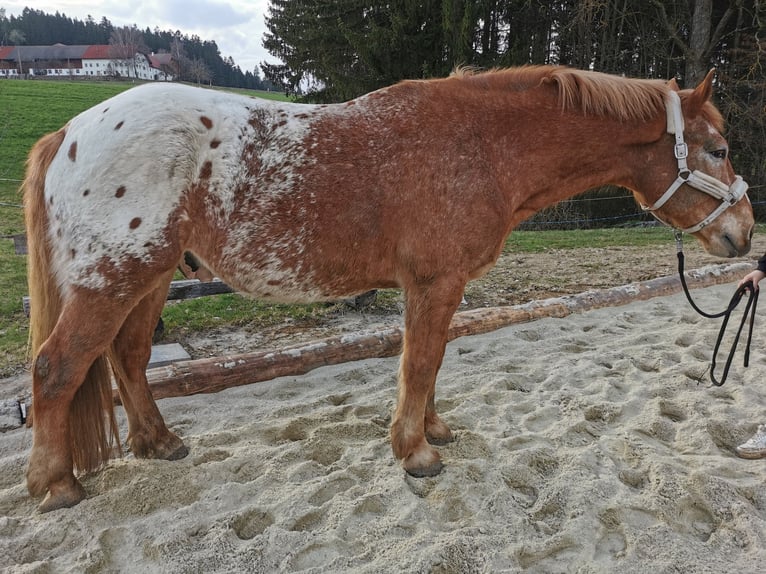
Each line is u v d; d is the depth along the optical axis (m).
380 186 2.50
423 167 2.53
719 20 15.31
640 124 2.77
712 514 2.51
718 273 6.35
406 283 2.65
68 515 2.43
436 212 2.54
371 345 4.32
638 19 15.12
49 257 2.41
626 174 2.91
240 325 5.32
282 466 2.84
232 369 3.79
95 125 2.38
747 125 14.50
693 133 2.75
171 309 5.63
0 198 12.92
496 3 15.20
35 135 21.03
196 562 2.17
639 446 2.99
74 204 2.32
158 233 2.34
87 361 2.38
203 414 3.42
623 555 2.27
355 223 2.49
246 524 2.45
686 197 2.82
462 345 4.60
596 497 2.58
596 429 3.26
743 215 2.79
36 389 2.37
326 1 16.67
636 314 5.39
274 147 2.45
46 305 2.43
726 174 2.77
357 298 5.64
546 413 3.42
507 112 2.70
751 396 3.57
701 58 14.16
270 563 2.20
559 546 2.29
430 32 15.09
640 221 14.09
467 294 6.49
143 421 2.89
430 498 2.61
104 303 2.34
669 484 2.65
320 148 2.48
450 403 3.61
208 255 2.51
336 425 3.22
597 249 9.55
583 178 2.88
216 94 2.57
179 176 2.35
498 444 3.05
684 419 3.42
